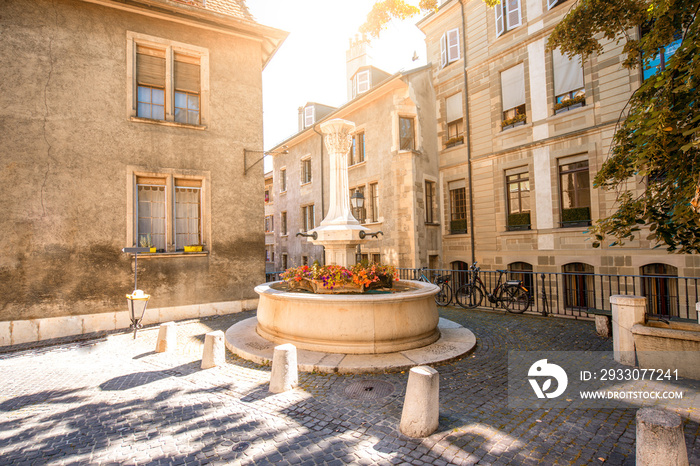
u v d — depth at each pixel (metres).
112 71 9.23
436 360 5.33
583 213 11.38
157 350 6.57
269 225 28.34
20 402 4.36
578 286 11.62
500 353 5.99
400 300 5.81
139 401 4.29
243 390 4.57
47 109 8.44
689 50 3.71
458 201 15.87
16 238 7.98
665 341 4.89
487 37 14.35
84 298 8.57
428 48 16.98
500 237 13.84
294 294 6.09
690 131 3.60
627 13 6.09
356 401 4.16
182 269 9.87
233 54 11.03
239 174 10.90
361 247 17.19
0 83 8.02
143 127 9.56
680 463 2.40
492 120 14.18
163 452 3.15
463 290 11.34
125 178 9.24
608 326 6.87
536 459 2.96
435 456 3.02
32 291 8.05
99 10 9.15
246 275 10.83
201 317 9.95
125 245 9.13
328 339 5.73
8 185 7.96
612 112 10.73
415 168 15.17
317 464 2.94
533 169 12.72
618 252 10.54
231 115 10.88
